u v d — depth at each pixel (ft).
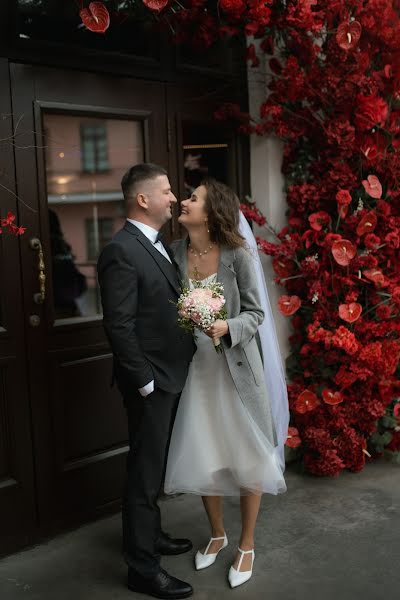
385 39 10.92
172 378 7.85
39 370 9.21
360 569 8.45
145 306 7.70
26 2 8.79
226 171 11.46
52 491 9.46
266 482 8.25
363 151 10.87
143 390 7.55
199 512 10.29
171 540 9.10
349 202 10.82
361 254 11.28
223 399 8.34
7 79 8.63
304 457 11.64
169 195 7.99
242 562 8.34
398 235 11.16
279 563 8.66
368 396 11.69
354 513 10.08
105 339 10.00
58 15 9.10
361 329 11.36
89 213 12.32
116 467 10.21
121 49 9.83
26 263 8.97
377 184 10.87
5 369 8.89
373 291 11.55
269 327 9.18
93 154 10.40
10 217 7.93
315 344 11.57
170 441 8.60
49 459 9.41
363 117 10.70
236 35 11.21
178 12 10.09
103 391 10.01
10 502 9.04
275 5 10.39
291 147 11.50
